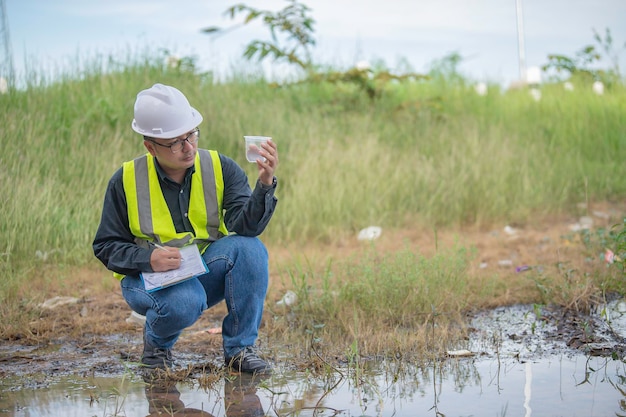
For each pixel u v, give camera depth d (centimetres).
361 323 532
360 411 367
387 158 1008
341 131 1105
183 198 428
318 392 400
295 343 504
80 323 559
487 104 1300
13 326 541
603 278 621
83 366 461
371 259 676
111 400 392
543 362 448
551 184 1036
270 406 378
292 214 880
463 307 580
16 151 811
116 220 426
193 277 422
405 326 536
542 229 914
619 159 1168
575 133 1202
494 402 376
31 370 454
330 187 931
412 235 881
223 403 384
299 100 1183
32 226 724
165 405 382
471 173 991
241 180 440
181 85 1096
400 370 437
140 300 423
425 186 970
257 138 412
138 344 512
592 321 538
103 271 721
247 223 426
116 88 1044
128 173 426
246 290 434
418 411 365
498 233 888
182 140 404
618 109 1281
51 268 710
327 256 773
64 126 917
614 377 414
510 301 604
